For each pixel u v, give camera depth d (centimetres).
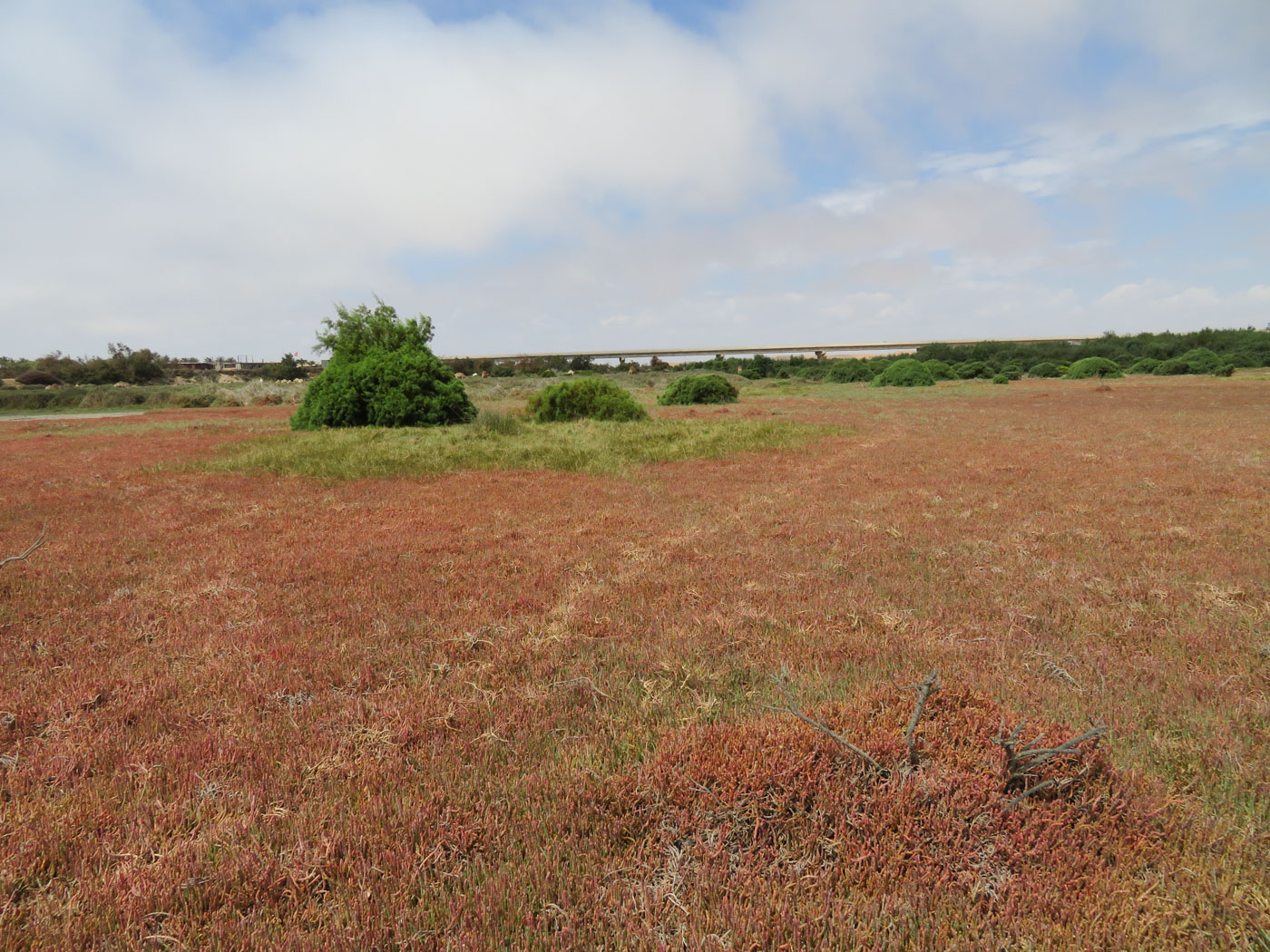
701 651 447
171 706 387
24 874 253
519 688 404
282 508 956
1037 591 557
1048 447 1462
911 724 293
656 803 282
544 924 229
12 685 413
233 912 234
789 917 226
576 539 755
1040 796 285
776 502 936
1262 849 259
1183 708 366
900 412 2553
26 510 955
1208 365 5106
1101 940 221
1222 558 637
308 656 449
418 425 2259
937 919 229
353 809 290
